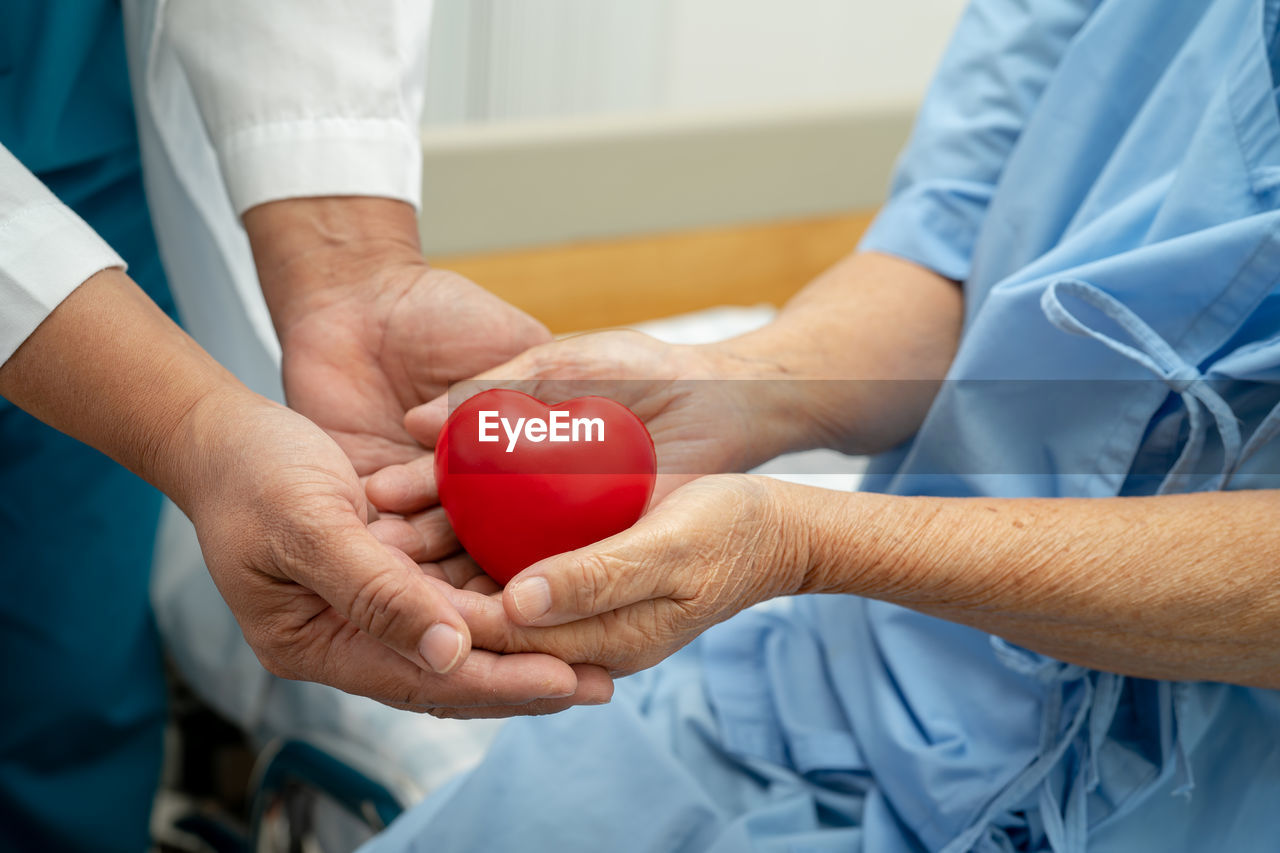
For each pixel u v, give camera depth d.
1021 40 0.81
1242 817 0.67
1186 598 0.57
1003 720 0.70
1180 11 0.70
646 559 0.52
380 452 0.78
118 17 0.95
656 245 1.76
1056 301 0.61
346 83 0.79
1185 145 0.67
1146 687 0.69
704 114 1.70
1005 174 0.77
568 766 0.74
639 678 0.85
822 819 0.76
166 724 1.21
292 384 0.79
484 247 1.65
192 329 1.03
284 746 0.95
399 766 0.91
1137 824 0.67
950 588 0.59
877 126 1.82
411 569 0.53
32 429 0.97
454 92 1.66
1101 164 0.74
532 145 1.60
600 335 0.77
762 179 1.78
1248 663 0.60
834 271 0.87
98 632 1.08
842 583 0.60
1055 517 0.59
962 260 0.84
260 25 0.79
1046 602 0.58
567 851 0.70
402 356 0.77
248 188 0.80
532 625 0.53
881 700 0.74
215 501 0.55
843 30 1.90
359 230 0.80
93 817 1.15
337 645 0.57
